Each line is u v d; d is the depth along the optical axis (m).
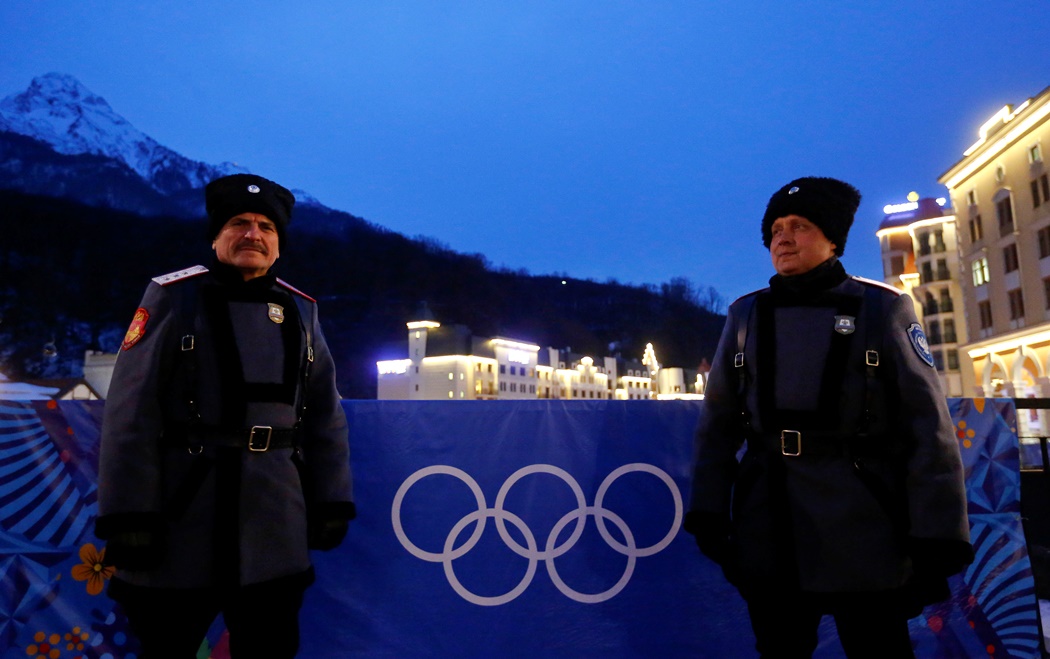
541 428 2.90
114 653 2.55
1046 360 28.41
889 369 2.02
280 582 1.95
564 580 2.83
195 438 1.93
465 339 84.50
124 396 1.88
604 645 2.81
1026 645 2.91
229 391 1.97
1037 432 26.52
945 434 1.91
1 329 113.44
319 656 2.70
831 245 2.16
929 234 48.56
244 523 1.91
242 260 2.10
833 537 1.93
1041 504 3.51
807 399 2.02
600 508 2.89
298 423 2.12
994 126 32.47
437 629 2.75
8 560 2.50
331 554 2.74
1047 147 27.98
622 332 171.75
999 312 31.61
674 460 2.95
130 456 1.83
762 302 2.21
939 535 1.83
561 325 166.62
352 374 130.12
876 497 1.94
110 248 135.88
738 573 2.08
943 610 2.88
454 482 2.83
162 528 1.87
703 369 120.62
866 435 2.00
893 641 1.93
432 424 2.85
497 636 2.77
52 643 2.51
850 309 2.07
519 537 2.83
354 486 2.79
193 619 1.90
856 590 1.90
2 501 2.51
